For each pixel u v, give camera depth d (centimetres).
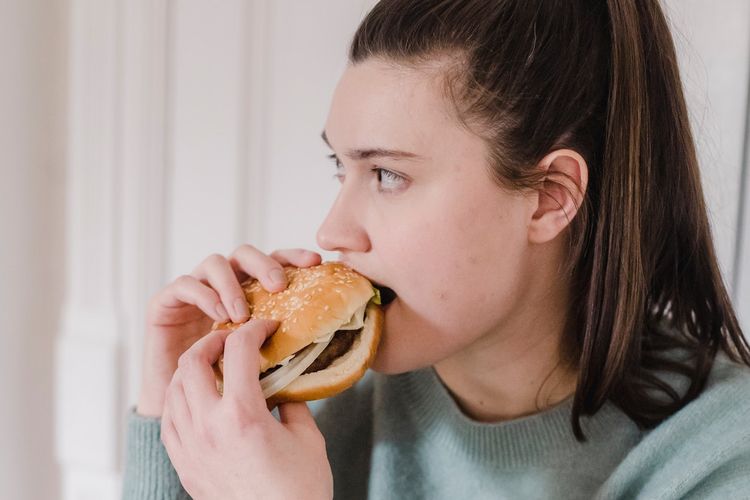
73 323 154
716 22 119
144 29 142
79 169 150
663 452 82
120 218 149
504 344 90
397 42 77
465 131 76
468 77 76
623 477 82
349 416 107
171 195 147
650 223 89
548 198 82
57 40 150
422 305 79
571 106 82
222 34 141
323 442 76
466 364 92
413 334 80
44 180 154
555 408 90
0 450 152
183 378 75
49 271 157
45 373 158
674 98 89
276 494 71
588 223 87
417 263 77
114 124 146
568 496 88
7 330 151
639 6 86
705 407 83
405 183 78
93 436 153
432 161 76
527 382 92
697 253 93
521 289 85
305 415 77
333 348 77
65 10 149
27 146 150
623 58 83
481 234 78
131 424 95
